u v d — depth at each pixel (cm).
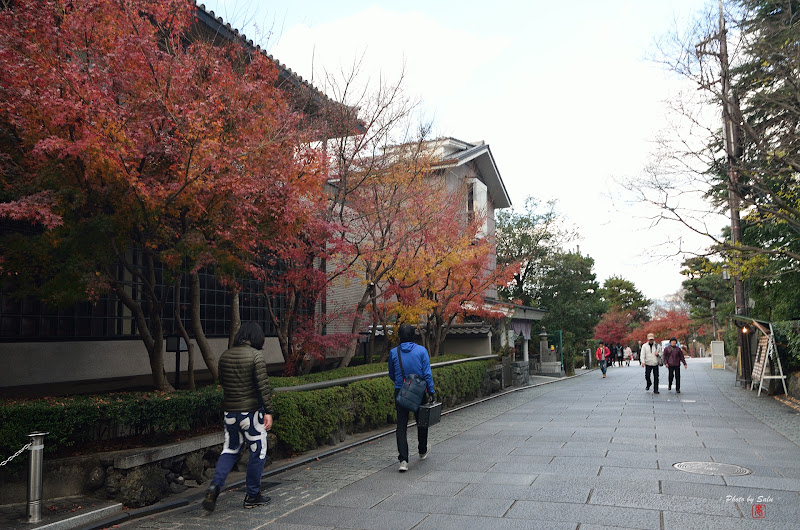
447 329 1678
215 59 728
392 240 1255
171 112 604
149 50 622
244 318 1305
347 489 628
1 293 815
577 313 3453
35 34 560
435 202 1370
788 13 1208
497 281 1631
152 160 629
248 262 771
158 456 596
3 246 582
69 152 539
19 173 608
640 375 2836
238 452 578
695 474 648
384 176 1248
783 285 1902
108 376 970
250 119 720
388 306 1407
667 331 6531
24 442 530
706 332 5997
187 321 1127
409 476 680
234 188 634
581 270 3581
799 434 926
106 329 979
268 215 725
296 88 1070
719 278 3706
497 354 2105
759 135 1345
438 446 881
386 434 1026
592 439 891
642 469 676
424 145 1349
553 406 1399
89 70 567
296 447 789
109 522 518
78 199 580
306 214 762
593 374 3212
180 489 623
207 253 654
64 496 563
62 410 554
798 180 1402
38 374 866
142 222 643
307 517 530
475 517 512
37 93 553
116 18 630
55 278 610
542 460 741
